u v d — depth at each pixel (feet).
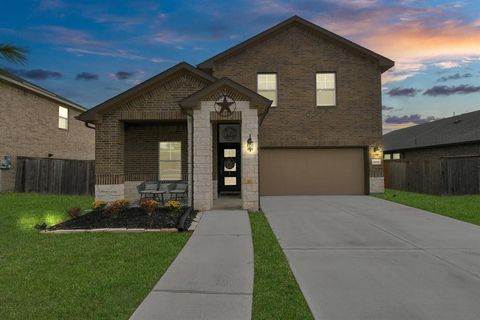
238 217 32.32
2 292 14.57
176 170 46.75
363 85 53.16
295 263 18.85
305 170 53.52
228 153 52.60
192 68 39.78
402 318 12.31
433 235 25.34
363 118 52.90
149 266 18.13
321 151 53.62
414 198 47.73
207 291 14.78
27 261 18.98
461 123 77.41
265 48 53.31
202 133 36.78
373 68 53.26
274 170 53.52
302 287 15.30
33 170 58.44
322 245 22.66
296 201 45.42
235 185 52.49
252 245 22.50
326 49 53.36
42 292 14.57
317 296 14.29
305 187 53.47
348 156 53.62
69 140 75.97
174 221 29.73
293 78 53.16
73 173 56.65
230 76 53.16
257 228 27.63
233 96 36.83
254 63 53.21
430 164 53.57
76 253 20.56
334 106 52.95
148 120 41.11
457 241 23.57
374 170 52.60
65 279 16.14
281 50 53.31
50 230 26.86
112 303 13.51
